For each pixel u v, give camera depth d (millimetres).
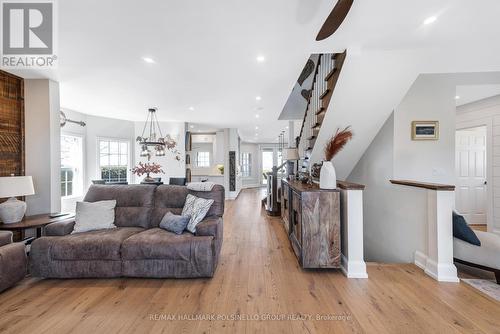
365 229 3883
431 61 2639
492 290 2180
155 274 2412
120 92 3994
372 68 2633
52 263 2396
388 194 3271
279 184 5789
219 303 2023
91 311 1919
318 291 2195
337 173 4320
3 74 3121
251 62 2822
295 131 7480
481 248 2428
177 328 1720
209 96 4238
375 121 3299
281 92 3998
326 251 2572
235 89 3844
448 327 1692
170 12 1867
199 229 2625
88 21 1995
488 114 4168
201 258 2400
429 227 2496
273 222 4996
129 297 2121
